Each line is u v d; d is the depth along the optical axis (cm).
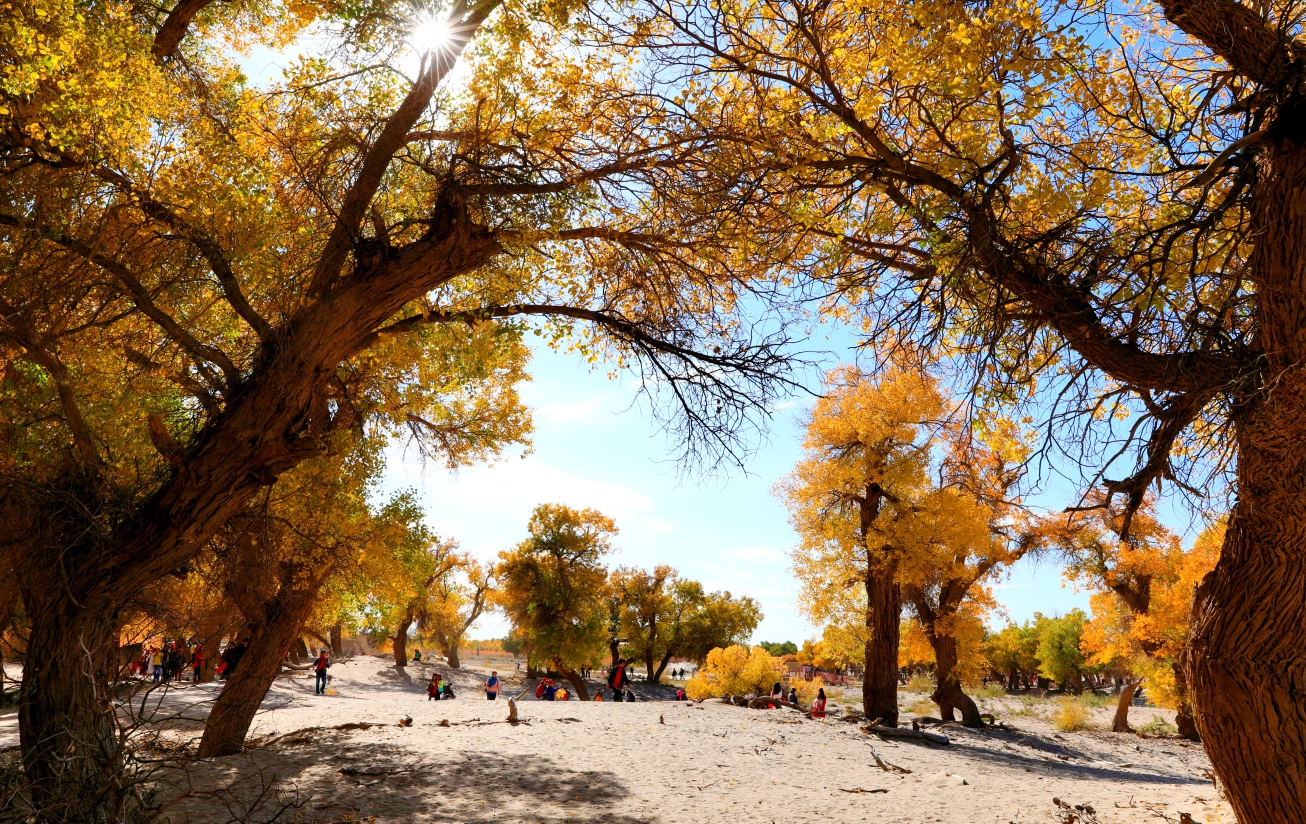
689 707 2259
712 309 1016
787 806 980
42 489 762
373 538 1412
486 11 855
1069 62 544
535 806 941
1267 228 467
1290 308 453
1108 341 543
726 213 788
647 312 1037
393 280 832
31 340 789
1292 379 448
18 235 812
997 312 558
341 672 4169
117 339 981
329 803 915
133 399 979
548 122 858
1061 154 628
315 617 1766
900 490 2109
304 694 2833
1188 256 604
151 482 888
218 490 762
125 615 832
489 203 889
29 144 737
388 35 907
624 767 1216
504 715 1916
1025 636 7112
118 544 739
